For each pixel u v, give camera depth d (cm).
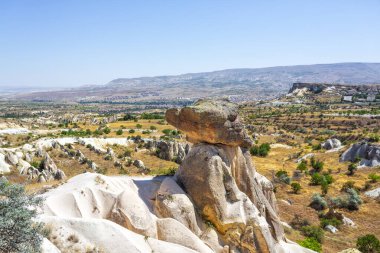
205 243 2488
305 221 5159
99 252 2050
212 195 2586
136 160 7188
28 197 1800
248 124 19188
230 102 2883
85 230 2123
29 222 1705
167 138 10788
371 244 4044
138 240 2194
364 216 5700
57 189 2559
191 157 2741
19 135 10238
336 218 5428
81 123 16862
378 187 6944
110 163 7150
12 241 1620
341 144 12262
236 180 2878
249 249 2514
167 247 2217
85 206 2402
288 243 3055
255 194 2892
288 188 7269
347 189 6800
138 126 13900
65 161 6762
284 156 11744
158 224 2403
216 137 2694
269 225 2938
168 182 2638
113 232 2138
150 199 2652
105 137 10044
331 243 4491
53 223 2112
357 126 16388
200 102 2822
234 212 2573
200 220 2602
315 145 12781
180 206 2511
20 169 5644
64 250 2025
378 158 9156
